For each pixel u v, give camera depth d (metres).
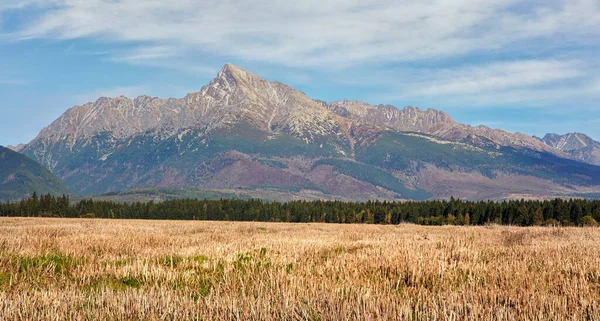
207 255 16.80
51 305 9.16
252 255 16.67
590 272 13.40
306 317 8.52
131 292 10.04
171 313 8.73
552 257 16.30
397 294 10.39
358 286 11.03
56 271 13.54
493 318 8.40
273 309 8.87
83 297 9.76
